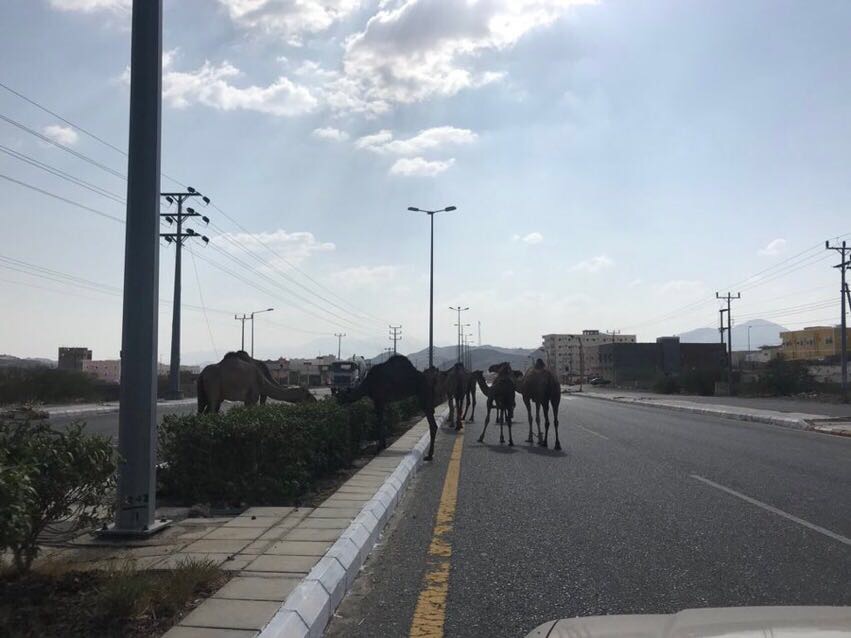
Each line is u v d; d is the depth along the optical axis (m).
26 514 4.60
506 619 5.46
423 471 13.34
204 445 9.38
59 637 4.49
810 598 5.83
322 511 8.48
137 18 7.80
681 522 8.75
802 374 56.56
